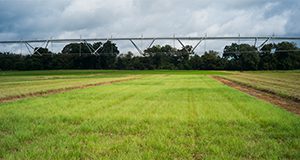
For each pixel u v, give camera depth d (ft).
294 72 338.54
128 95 81.46
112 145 28.84
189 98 74.08
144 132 34.94
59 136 32.60
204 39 192.44
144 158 24.86
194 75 267.59
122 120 42.32
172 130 35.83
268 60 419.33
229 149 27.66
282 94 83.46
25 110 52.26
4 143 29.76
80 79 194.80
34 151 26.76
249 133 34.32
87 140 30.76
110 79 193.98
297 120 42.19
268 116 45.19
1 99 76.74
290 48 407.03
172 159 25.08
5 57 440.04
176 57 474.08
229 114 47.52
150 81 165.89
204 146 28.81
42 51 433.89
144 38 199.62
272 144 29.35
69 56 454.40
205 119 42.78
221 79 192.24
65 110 52.19
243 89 110.93
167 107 56.85
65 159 24.88
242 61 426.92
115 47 447.83
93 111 50.83
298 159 25.31
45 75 278.67
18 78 212.23
